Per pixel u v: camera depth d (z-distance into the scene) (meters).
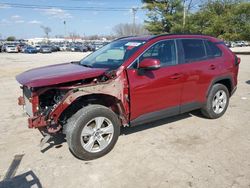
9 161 3.62
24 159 3.67
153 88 4.04
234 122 5.08
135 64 3.86
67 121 3.58
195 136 4.39
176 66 4.34
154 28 39.50
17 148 4.03
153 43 4.12
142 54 3.94
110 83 3.62
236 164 3.45
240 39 34.38
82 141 3.51
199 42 4.87
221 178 3.13
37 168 3.43
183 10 38.78
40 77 3.46
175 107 4.46
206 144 4.08
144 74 3.92
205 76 4.80
